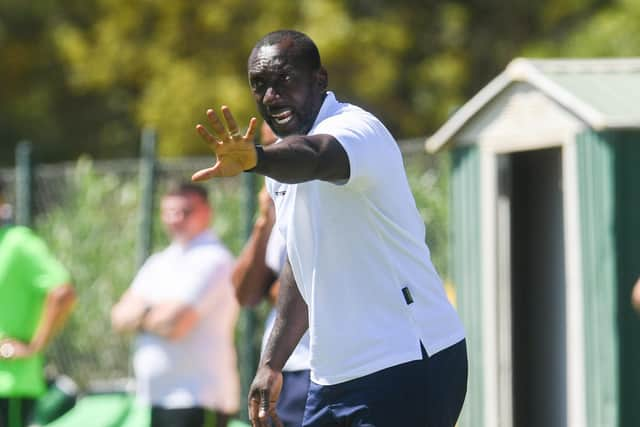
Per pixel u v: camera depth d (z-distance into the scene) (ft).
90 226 134.92
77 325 135.95
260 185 114.73
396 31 226.79
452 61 230.68
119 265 132.57
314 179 49.19
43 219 138.41
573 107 81.05
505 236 90.53
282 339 57.93
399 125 231.91
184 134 222.89
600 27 211.61
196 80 224.33
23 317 97.60
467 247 93.35
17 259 97.30
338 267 53.11
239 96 221.66
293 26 225.76
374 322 53.11
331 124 50.93
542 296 95.25
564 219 90.84
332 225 52.75
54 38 243.19
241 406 114.32
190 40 231.71
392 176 52.01
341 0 227.40
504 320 90.63
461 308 94.02
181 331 92.63
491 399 90.48
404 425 53.11
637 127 78.64
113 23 234.38
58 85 252.01
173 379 93.50
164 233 126.52
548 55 218.79
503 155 90.63
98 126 251.60
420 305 53.52
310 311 54.60
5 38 249.96
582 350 81.66
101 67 234.38
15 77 253.03
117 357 133.18
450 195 95.20
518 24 240.94
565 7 233.35
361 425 53.16
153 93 226.99
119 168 136.46
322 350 53.98
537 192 95.45
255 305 80.12
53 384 119.24
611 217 78.95
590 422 80.89
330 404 54.03
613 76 85.20
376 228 52.65
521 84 87.15
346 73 224.12
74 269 136.15
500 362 90.48
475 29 241.76
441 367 53.67
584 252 81.41
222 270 94.38
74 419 116.67
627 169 79.00
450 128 93.20
